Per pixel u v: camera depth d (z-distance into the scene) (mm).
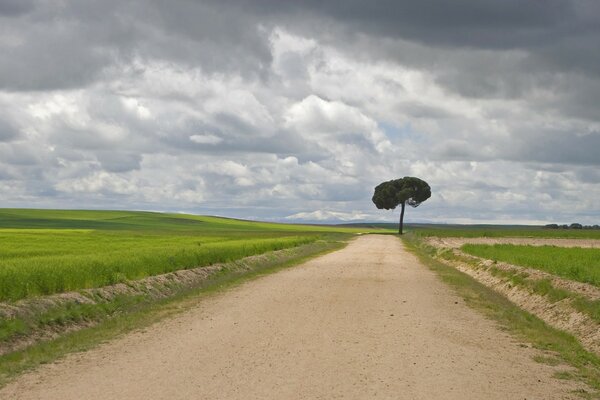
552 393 9258
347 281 25719
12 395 8586
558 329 16297
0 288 15664
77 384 9172
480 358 11523
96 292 18375
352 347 12031
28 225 113938
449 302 19797
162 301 19547
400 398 8578
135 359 10875
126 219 151750
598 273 21938
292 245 53156
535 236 87188
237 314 16266
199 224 152125
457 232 95938
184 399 8336
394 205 144375
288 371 9984
